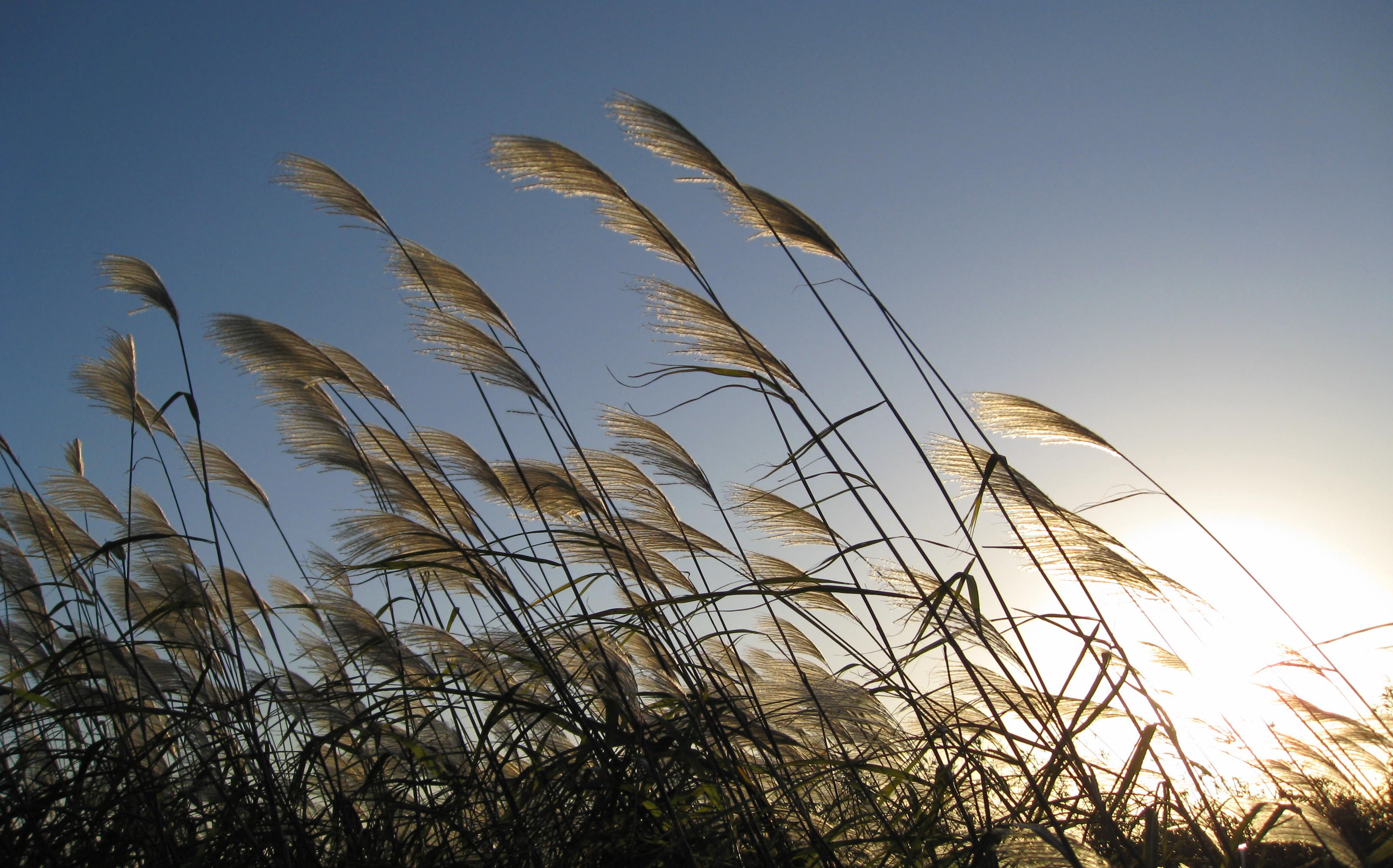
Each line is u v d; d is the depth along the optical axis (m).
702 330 1.86
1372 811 1.83
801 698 1.77
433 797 1.60
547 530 1.74
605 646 1.63
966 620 1.66
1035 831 1.33
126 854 1.50
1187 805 1.70
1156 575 1.82
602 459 2.09
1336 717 1.98
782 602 1.67
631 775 1.53
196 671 1.98
